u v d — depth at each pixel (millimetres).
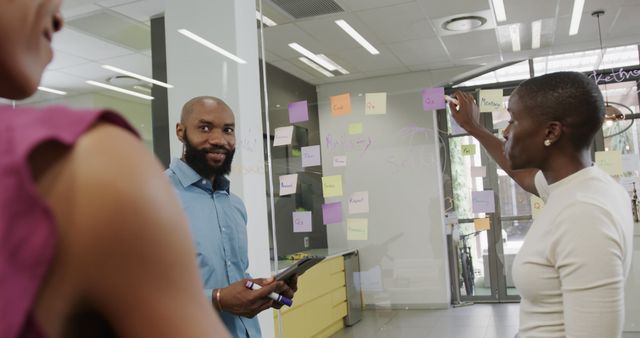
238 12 2695
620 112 2416
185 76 2740
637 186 2293
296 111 2971
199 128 1547
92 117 254
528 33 3646
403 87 3848
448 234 2811
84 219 234
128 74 4086
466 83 2875
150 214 248
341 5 3326
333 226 3004
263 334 2596
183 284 262
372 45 3863
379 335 2820
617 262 849
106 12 3242
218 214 1515
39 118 246
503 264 2682
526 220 2602
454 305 2816
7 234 212
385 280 2959
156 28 3379
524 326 1005
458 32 3676
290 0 3217
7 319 209
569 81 968
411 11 3428
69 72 4059
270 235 2943
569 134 968
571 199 917
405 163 2863
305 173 2990
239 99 2623
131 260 240
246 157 2600
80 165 239
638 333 2266
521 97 1024
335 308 3021
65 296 236
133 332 248
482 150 2693
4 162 219
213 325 273
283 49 3934
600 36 3631
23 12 277
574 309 859
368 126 2926
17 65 273
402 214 2893
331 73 4051
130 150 258
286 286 1412
